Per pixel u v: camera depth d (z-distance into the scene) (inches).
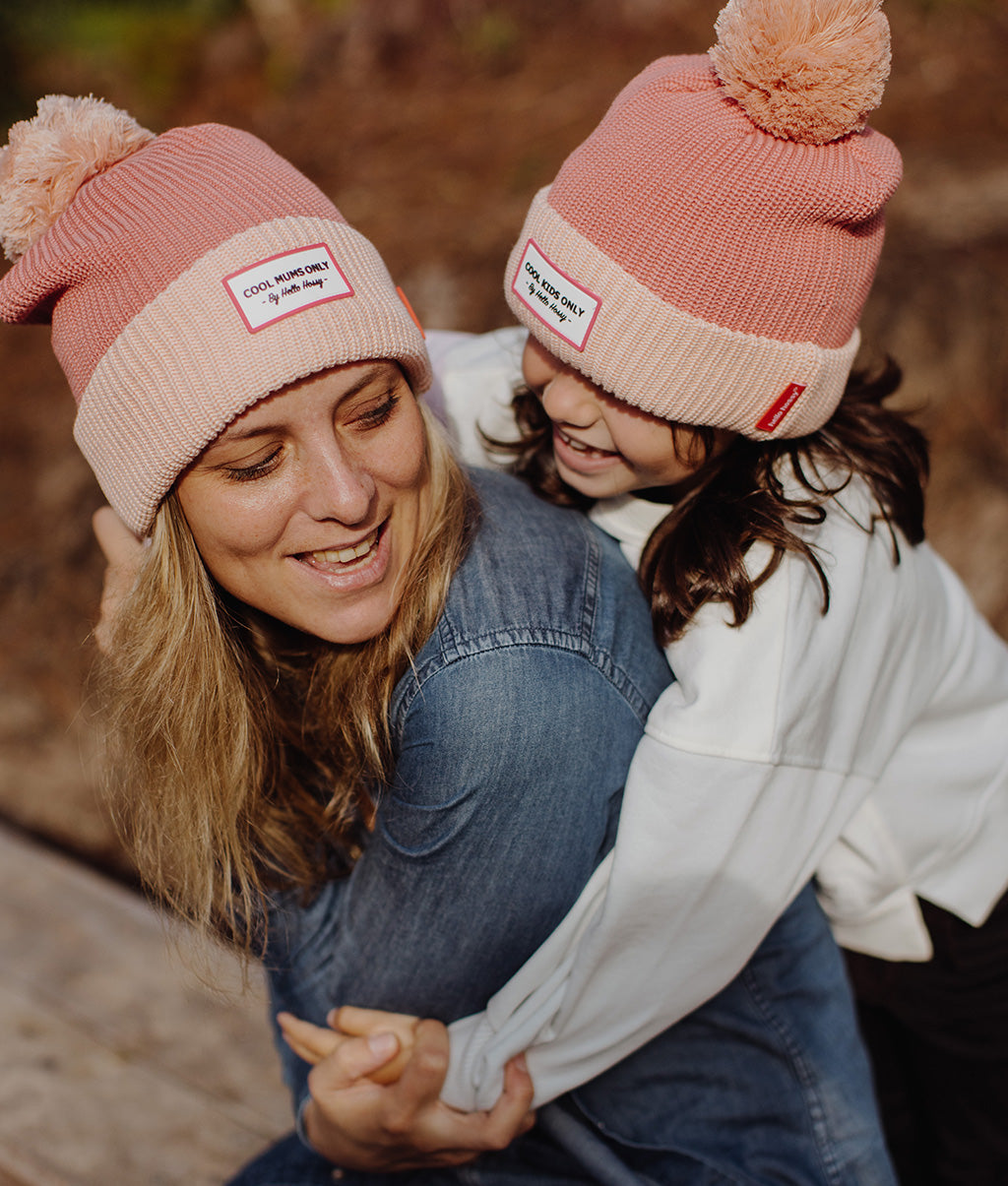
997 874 56.4
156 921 85.2
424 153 171.9
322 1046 51.4
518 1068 47.7
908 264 124.6
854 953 59.6
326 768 50.6
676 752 43.3
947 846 55.5
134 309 40.1
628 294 44.0
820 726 46.4
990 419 119.8
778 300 43.9
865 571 48.2
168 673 46.6
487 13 196.2
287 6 228.4
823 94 41.7
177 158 42.4
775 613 44.9
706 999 48.0
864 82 41.9
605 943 44.8
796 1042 51.0
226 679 47.6
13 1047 75.9
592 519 53.3
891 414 54.4
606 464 49.4
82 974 81.1
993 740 56.9
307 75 210.2
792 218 43.0
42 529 150.6
